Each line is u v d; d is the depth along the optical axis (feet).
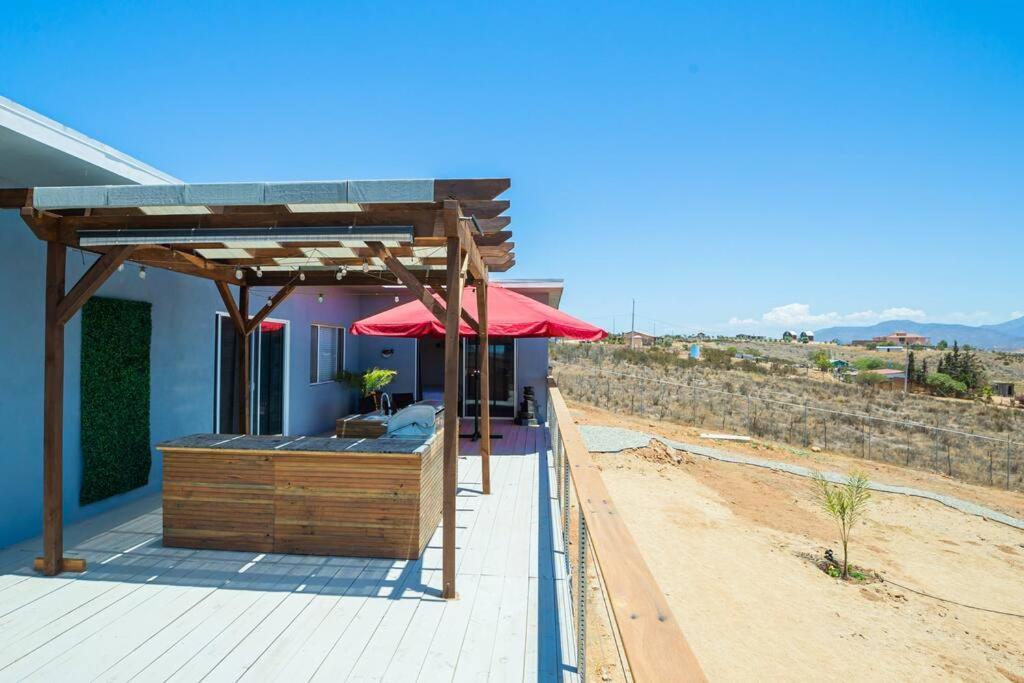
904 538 32.48
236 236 11.80
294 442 14.78
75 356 16.69
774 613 22.52
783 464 46.09
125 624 10.31
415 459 13.55
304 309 29.84
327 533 13.82
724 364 121.90
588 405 67.51
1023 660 20.35
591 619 16.98
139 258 16.05
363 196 10.83
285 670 8.84
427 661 9.14
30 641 9.66
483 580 12.42
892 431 59.47
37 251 15.46
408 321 24.71
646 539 28.96
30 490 15.21
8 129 11.25
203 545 14.20
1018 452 52.47
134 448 18.93
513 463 24.68
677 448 47.78
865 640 20.97
